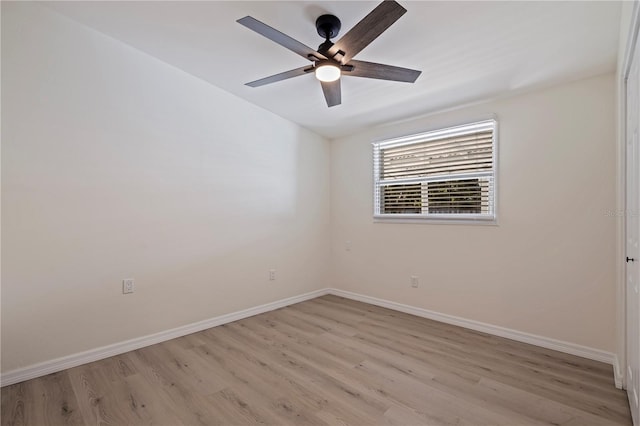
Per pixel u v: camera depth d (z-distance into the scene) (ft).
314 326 10.69
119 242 8.77
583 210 8.39
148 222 9.32
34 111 7.48
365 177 13.50
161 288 9.55
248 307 11.75
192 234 10.27
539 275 9.06
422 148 11.83
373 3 6.58
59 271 7.84
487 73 8.59
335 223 14.69
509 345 9.09
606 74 8.09
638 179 4.96
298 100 11.49
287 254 13.14
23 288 7.36
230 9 7.19
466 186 10.66
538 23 6.63
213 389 6.92
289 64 9.43
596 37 6.87
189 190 10.21
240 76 10.24
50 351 7.68
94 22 8.04
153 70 9.41
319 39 7.88
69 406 6.35
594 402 6.40
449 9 6.42
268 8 6.95
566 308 8.63
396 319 11.35
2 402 6.49
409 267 12.00
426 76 8.93
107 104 8.57
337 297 14.33
